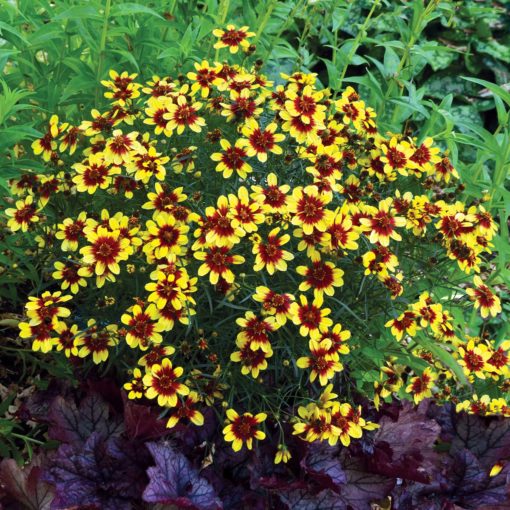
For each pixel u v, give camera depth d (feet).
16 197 2.79
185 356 2.45
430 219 2.48
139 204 2.51
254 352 2.36
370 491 2.46
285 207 2.37
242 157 2.42
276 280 2.50
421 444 2.57
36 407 2.55
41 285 2.52
